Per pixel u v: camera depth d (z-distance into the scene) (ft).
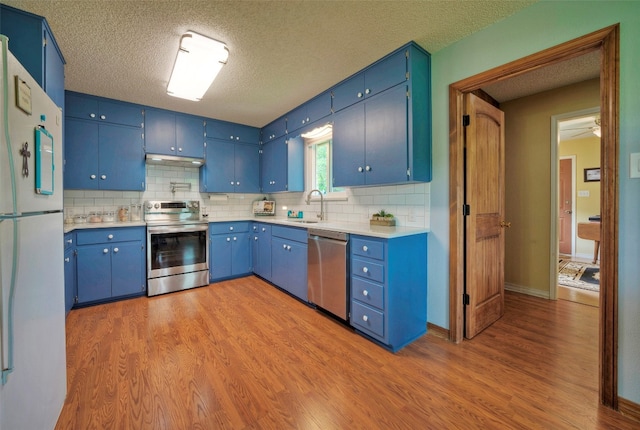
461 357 6.41
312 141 12.46
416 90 7.08
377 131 7.79
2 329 2.81
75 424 4.41
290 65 7.95
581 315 8.73
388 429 4.39
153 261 10.63
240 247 12.96
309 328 7.89
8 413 2.92
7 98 2.91
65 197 10.48
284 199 14.46
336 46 7.05
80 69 8.11
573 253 18.35
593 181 17.65
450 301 7.22
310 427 4.43
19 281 3.15
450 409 4.80
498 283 8.51
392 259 6.69
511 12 5.91
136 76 8.58
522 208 10.79
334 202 11.16
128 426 4.39
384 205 9.03
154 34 6.46
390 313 6.65
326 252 8.39
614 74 4.69
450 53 7.07
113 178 10.62
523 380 5.56
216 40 6.71
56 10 5.59
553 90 9.99
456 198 7.06
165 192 12.66
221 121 13.16
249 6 5.58
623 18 4.63
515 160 10.93
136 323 8.16
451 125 7.09
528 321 8.32
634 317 4.57
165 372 5.80
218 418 4.59
